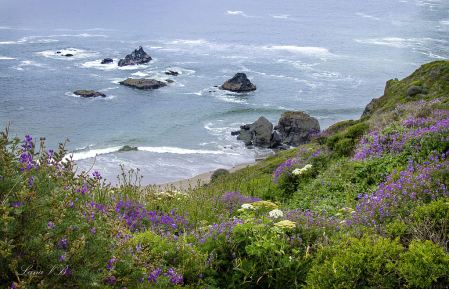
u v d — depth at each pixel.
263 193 11.28
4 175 3.52
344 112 69.38
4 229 3.04
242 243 5.80
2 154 3.66
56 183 3.92
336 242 5.48
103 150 48.50
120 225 4.18
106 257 3.70
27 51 120.44
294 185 11.44
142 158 45.34
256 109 70.19
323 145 14.42
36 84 82.44
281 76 96.25
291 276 5.18
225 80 91.38
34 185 3.62
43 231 3.41
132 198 7.90
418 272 4.38
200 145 51.41
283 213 7.12
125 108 69.06
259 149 50.22
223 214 8.17
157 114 65.94
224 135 56.00
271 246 5.39
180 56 120.44
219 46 142.88
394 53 127.44
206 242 5.82
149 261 4.73
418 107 14.16
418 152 9.30
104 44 141.50
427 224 5.38
